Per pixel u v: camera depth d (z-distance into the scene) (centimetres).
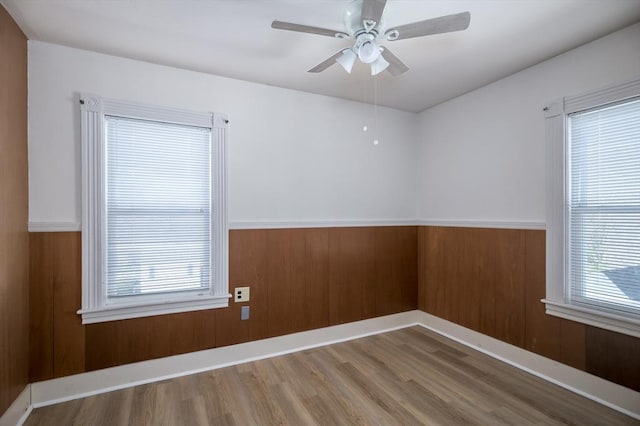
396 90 313
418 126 377
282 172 304
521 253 270
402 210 371
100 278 236
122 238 247
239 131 285
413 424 196
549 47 233
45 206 224
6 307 188
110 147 243
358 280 339
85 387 232
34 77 221
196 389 237
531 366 260
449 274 337
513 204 278
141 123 252
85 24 203
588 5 184
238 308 282
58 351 225
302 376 254
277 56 245
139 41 224
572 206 239
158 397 227
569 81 238
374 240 350
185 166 267
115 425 197
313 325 314
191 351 264
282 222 302
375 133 354
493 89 294
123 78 245
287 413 208
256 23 203
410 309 372
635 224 206
